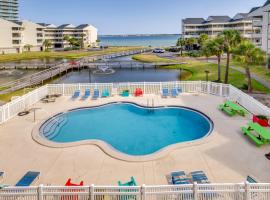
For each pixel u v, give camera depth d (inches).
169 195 352.2
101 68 2518.5
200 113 815.1
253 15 2522.1
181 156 515.8
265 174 441.4
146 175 449.4
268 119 670.5
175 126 765.9
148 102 938.1
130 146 631.2
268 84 1336.1
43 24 5772.6
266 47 2208.4
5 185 398.3
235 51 1204.5
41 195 352.8
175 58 3223.4
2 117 726.5
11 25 4352.9
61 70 2260.1
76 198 355.6
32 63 2928.2
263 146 552.1
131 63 2711.6
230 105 788.6
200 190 349.4
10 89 1320.1
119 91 1063.6
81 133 717.9
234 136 609.0
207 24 4645.7
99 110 917.2
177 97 1003.9
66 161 504.1
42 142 588.7
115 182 430.3
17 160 508.1
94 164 491.2
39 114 806.5
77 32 6028.5
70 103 935.7
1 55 3905.0
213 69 2062.0
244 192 348.5
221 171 454.6
